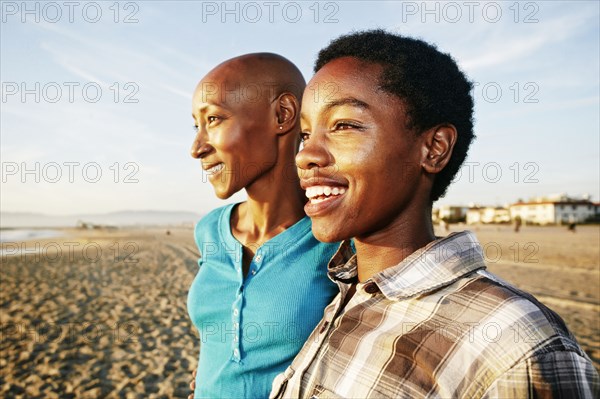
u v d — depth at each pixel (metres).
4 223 162.75
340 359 1.12
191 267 16.84
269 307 1.53
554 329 0.87
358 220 1.09
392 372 1.00
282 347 1.53
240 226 1.82
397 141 1.06
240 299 1.57
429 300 1.03
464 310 0.97
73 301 10.26
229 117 1.54
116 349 6.55
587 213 72.00
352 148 1.05
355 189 1.07
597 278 12.73
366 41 1.12
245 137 1.56
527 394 0.82
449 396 0.90
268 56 1.63
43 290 11.73
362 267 1.22
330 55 1.22
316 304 1.55
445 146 1.10
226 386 1.56
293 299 1.53
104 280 13.46
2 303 10.05
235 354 1.54
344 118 1.07
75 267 16.64
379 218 1.09
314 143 1.11
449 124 1.10
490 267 15.34
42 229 82.50
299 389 1.19
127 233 57.94
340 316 1.23
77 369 5.78
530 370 0.83
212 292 1.68
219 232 1.79
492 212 78.56
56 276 14.33
